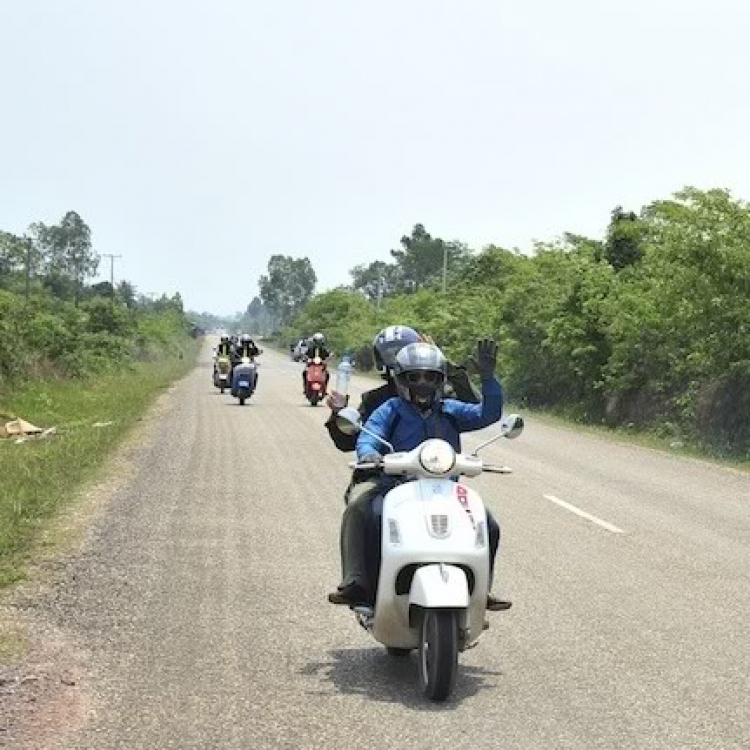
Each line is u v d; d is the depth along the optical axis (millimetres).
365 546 6477
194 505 13109
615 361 29156
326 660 6887
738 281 22562
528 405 37625
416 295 79625
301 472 16484
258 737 5441
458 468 6359
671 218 24438
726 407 23047
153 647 7090
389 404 6832
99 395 34250
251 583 9016
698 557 10469
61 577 9078
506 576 9469
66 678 6355
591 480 16641
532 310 37000
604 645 7277
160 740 5375
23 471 15148
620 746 5359
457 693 6227
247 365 32031
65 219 161000
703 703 6047
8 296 41781
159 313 143750
